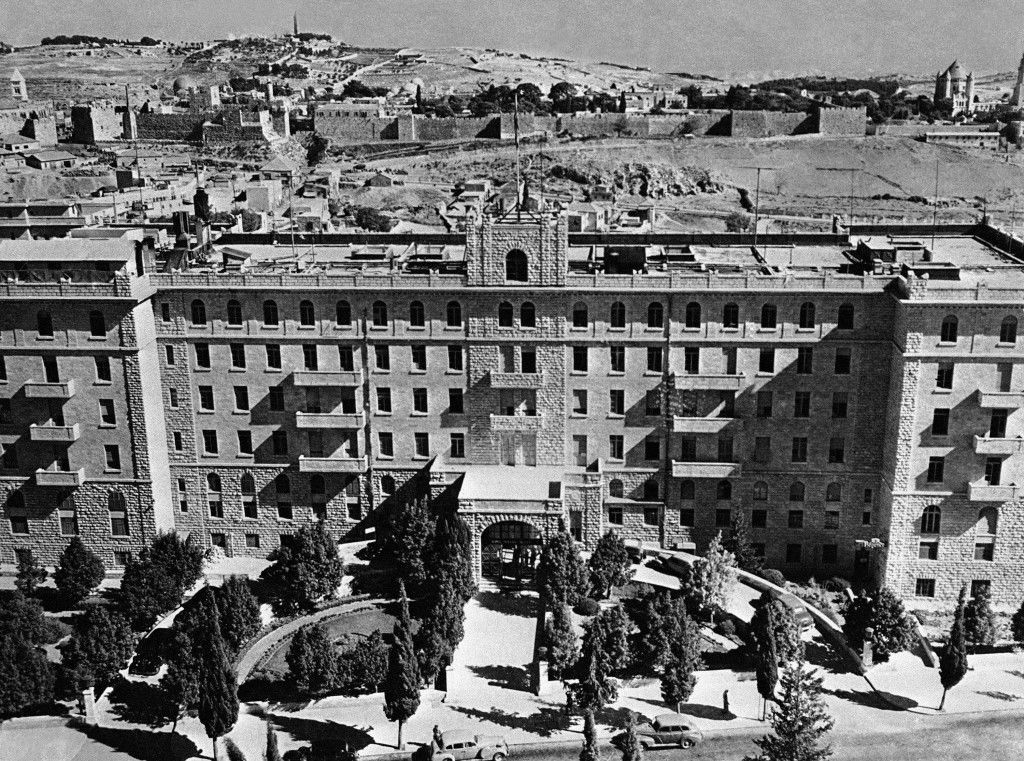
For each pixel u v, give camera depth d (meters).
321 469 124.06
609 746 94.06
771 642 96.50
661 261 126.38
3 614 107.81
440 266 124.25
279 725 98.25
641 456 122.06
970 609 107.81
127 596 109.44
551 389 120.69
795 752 85.81
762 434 119.62
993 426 113.06
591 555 118.31
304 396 123.56
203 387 124.38
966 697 102.50
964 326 110.31
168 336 122.88
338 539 127.88
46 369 122.06
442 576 109.94
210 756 95.06
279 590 116.75
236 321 121.88
